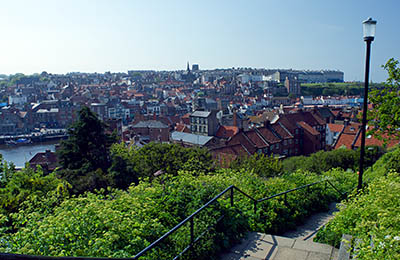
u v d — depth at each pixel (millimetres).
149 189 8906
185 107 149125
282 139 56281
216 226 7234
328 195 12828
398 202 6254
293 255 6660
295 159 36812
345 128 51094
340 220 7820
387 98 18359
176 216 7453
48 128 129875
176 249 6160
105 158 32000
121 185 25141
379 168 19766
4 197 12805
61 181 18453
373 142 42594
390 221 5219
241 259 6500
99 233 6262
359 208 7430
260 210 8719
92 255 5406
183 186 8797
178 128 71938
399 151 17594
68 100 149250
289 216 9578
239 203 8711
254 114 110000
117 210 7078
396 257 4301
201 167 27609
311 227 9688
